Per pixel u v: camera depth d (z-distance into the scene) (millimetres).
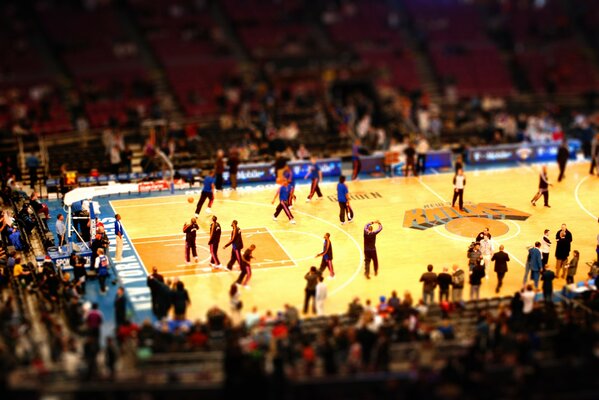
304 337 28453
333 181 49750
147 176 48875
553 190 47562
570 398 24938
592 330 27891
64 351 26953
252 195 46781
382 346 26453
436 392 24406
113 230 40969
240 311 31719
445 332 28266
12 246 36719
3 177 45250
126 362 26297
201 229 41062
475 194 46938
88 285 34812
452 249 38594
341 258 37594
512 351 27312
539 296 34156
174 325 29969
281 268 36500
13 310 29953
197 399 24766
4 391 23703
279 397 25062
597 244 36719
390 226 41594
